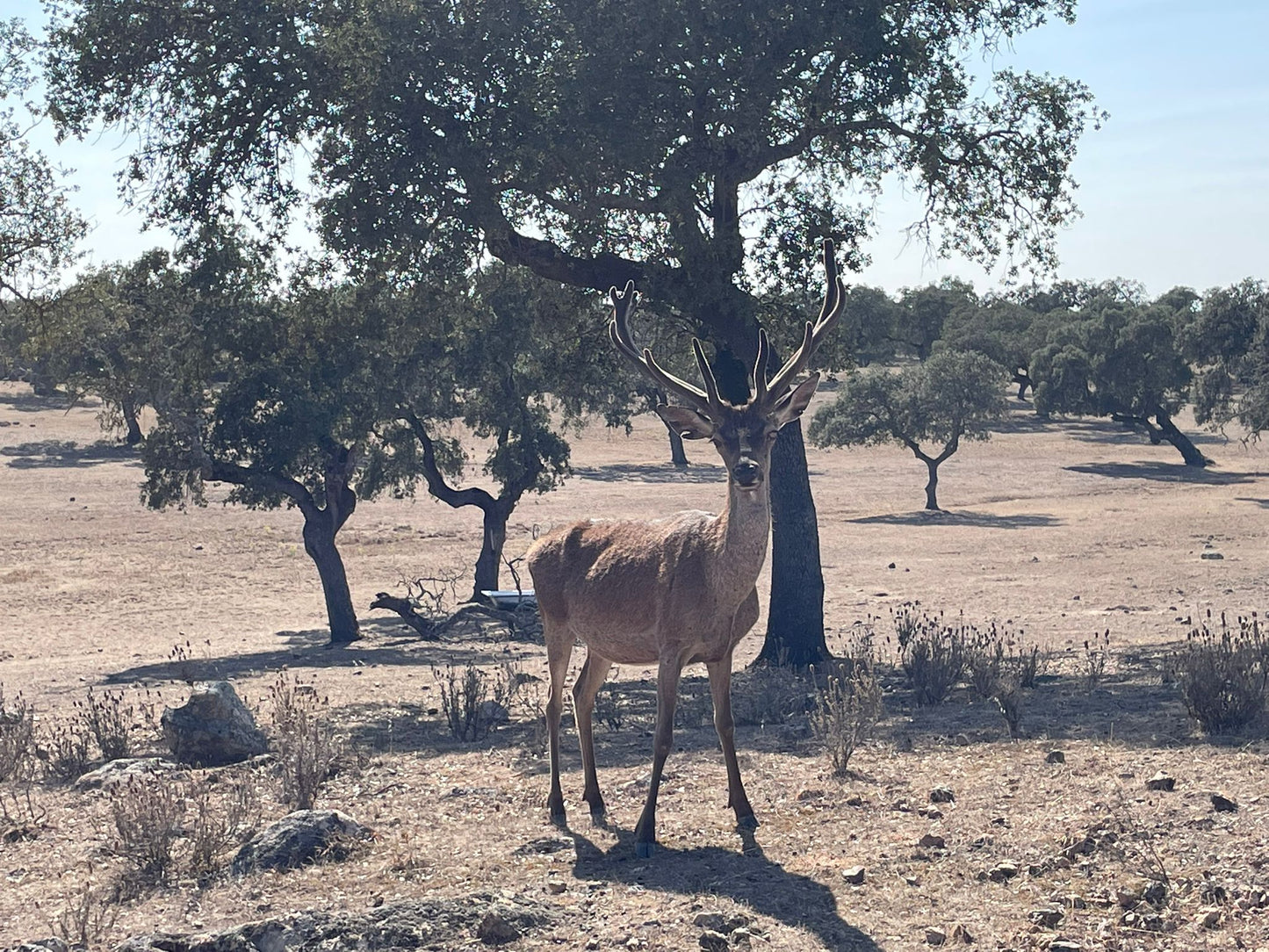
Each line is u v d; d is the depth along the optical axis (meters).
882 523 58.19
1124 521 55.47
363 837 8.60
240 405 31.55
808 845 8.07
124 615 37.84
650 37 17.47
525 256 20.38
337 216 18.66
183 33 19.05
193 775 11.50
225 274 21.39
